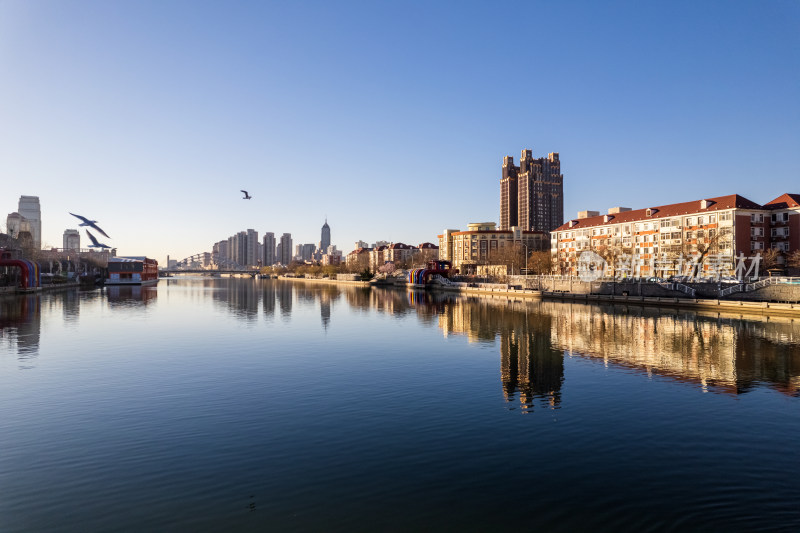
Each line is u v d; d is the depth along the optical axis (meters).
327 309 88.12
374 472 17.69
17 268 141.75
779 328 56.56
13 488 16.45
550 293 110.62
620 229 137.75
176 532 13.81
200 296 130.62
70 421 23.38
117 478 17.19
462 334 53.62
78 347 44.81
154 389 29.45
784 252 108.62
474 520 14.45
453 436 21.39
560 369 35.09
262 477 17.27
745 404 26.12
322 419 23.73
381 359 39.12
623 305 91.31
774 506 15.20
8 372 34.12
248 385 30.45
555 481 16.95
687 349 43.06
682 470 17.86
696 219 116.88
